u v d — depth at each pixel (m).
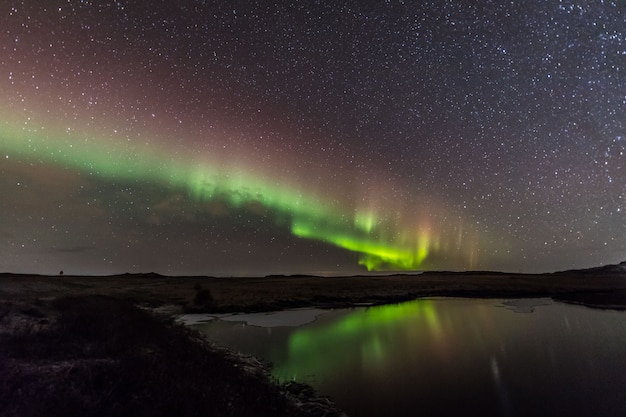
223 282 77.50
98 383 9.15
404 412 11.51
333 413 10.97
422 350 19.64
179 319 30.12
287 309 37.97
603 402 12.65
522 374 15.55
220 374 11.32
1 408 7.32
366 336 23.38
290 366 16.27
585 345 20.97
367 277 103.69
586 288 60.66
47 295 33.97
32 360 10.80
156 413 7.91
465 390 13.57
